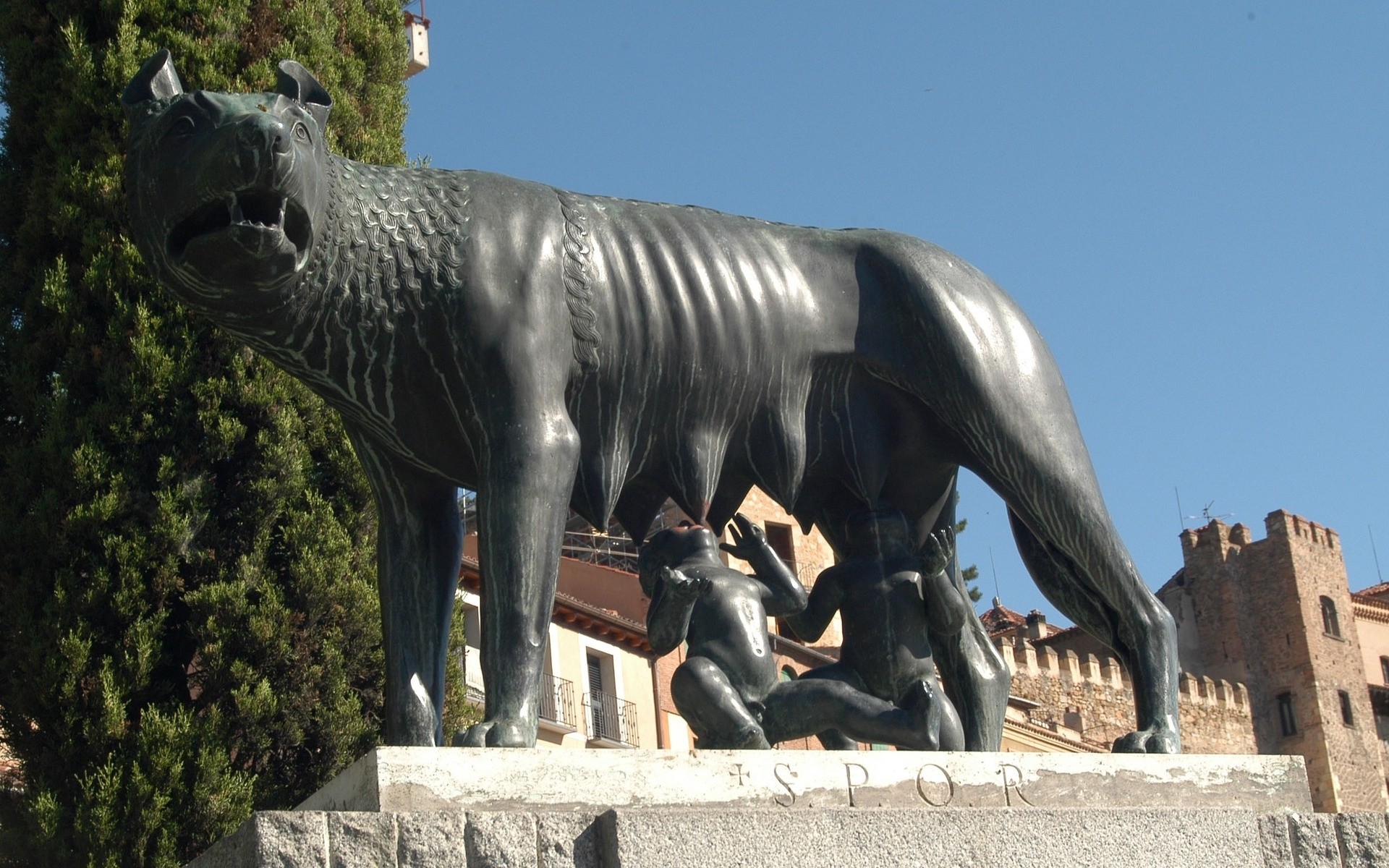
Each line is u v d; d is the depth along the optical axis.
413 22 24.78
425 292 4.83
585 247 5.07
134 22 11.01
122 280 10.23
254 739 9.58
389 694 5.09
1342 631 51.31
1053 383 5.48
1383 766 50.81
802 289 5.40
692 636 5.21
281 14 11.34
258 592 9.89
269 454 10.05
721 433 5.27
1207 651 51.28
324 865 3.81
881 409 5.54
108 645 9.62
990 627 43.16
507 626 4.60
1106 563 5.39
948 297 5.41
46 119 10.94
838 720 5.16
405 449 5.01
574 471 4.80
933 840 4.27
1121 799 4.72
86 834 9.12
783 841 4.12
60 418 9.95
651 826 4.02
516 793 4.07
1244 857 4.63
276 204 4.50
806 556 26.25
